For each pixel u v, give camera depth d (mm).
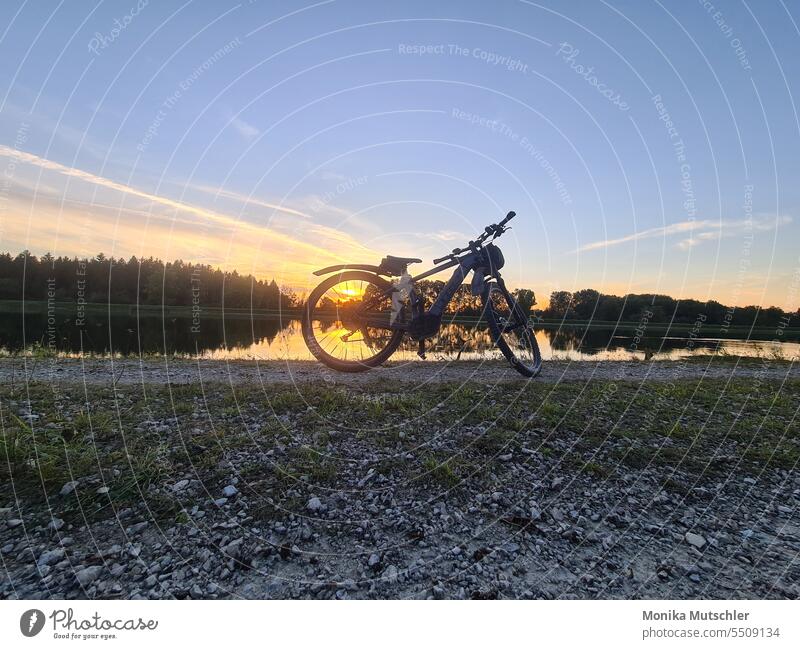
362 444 3145
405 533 2174
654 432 3637
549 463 2982
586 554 2080
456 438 3303
